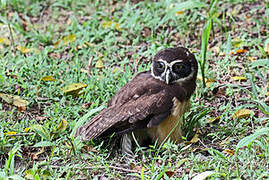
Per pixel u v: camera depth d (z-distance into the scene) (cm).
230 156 880
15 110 1044
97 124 895
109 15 1485
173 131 939
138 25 1372
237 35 1336
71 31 1397
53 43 1356
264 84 1106
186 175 823
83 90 1085
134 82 955
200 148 910
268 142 890
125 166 878
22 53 1281
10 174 816
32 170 831
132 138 955
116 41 1324
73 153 891
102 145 941
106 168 851
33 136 932
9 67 1180
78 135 912
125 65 1233
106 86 1116
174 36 1359
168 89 924
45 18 1503
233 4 1485
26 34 1376
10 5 1549
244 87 1117
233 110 1032
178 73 929
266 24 1348
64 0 1566
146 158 897
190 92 959
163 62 930
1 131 932
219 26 1346
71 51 1284
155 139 955
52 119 991
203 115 960
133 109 897
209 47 1303
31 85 1101
